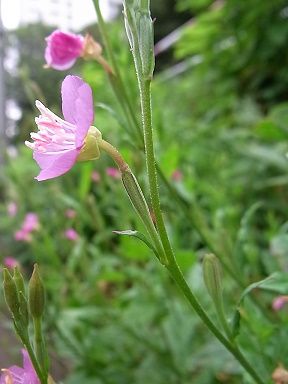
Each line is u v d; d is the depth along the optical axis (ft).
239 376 0.26
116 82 0.22
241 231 0.23
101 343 0.30
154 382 0.28
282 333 0.21
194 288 0.26
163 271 0.30
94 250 0.35
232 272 0.23
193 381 0.27
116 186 0.33
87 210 0.34
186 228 0.34
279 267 0.25
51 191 0.39
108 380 0.29
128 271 0.33
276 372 0.17
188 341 0.27
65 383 0.29
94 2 0.22
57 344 0.30
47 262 0.37
